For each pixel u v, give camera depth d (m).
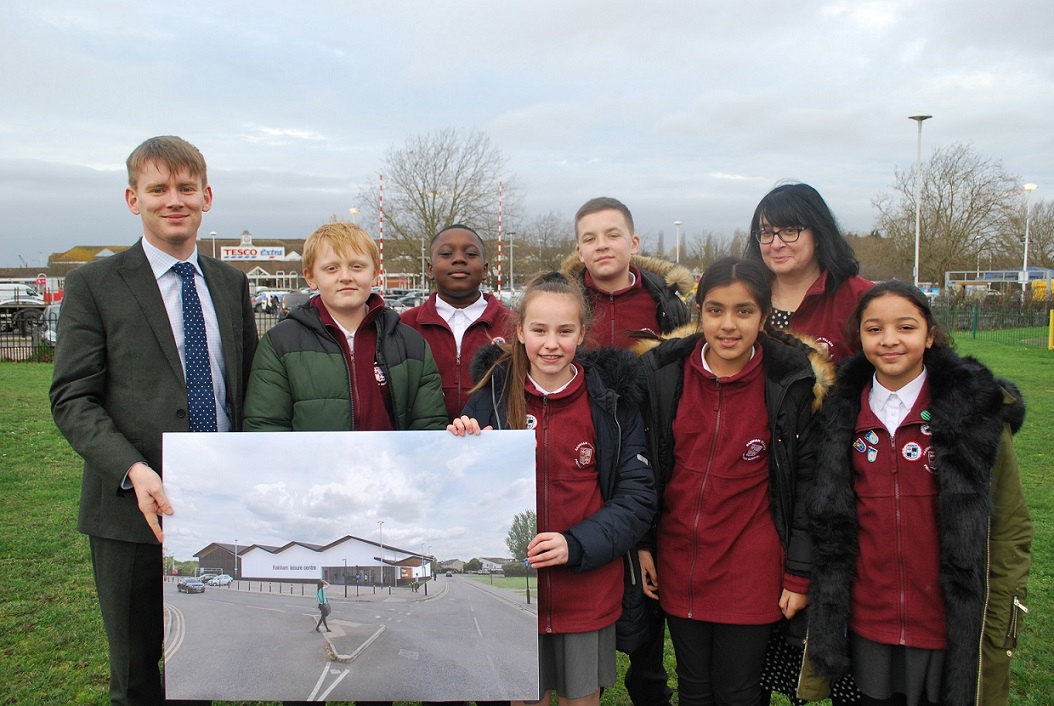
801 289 3.14
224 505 2.47
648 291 3.67
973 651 2.29
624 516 2.48
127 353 2.58
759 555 2.56
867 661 2.46
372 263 2.84
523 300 2.63
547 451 2.58
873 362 2.44
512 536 2.47
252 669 2.48
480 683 2.47
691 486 2.63
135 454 2.44
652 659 3.05
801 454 2.59
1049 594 4.39
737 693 2.58
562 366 2.57
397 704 3.12
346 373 2.77
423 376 2.94
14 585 4.54
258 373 2.74
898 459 2.42
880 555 2.42
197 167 2.66
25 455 7.94
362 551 2.48
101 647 3.78
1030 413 10.12
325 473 2.49
